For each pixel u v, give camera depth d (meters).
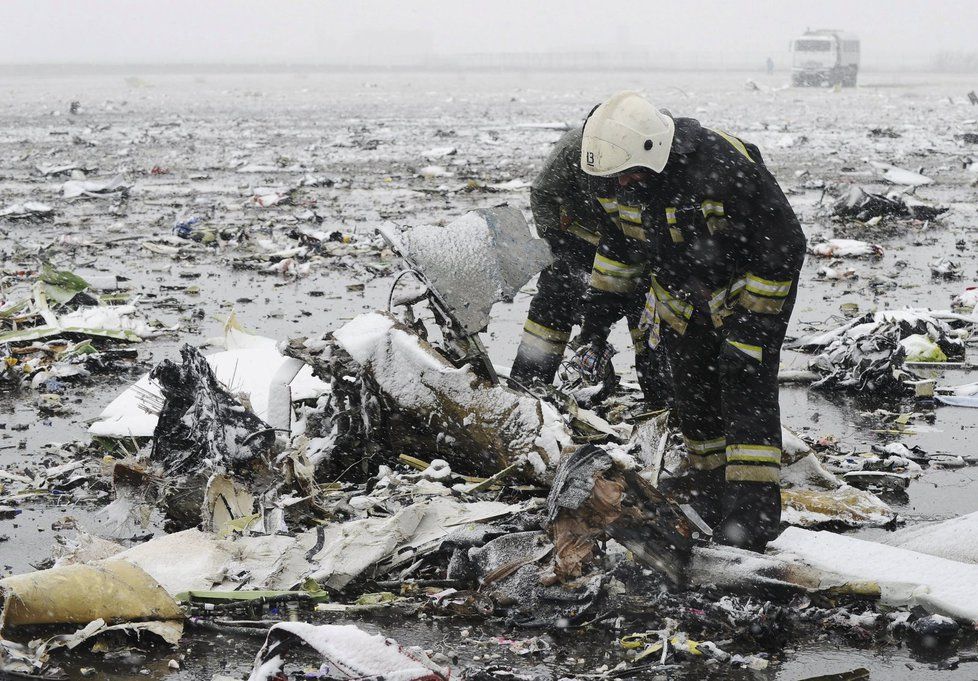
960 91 59.66
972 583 3.91
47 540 4.64
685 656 3.58
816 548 4.26
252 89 63.97
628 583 3.99
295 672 3.44
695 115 36.50
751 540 4.20
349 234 13.16
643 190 4.34
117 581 3.76
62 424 6.27
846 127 31.34
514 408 4.81
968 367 7.42
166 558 4.12
